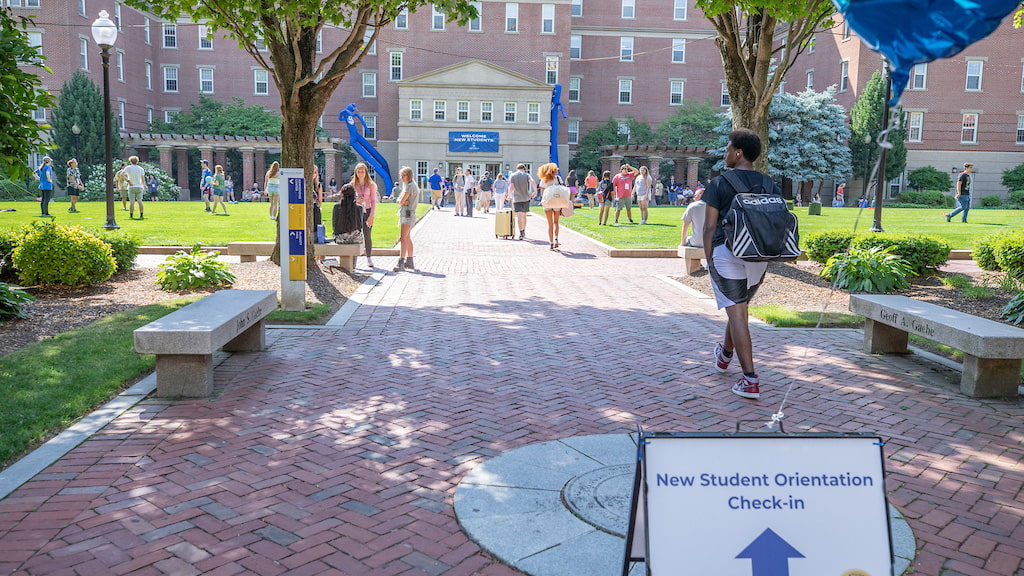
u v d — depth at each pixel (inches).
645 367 272.1
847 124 1813.5
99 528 147.2
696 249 487.5
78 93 1663.4
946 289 444.1
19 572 130.9
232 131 2016.5
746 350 233.0
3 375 242.2
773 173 1771.7
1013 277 448.5
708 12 455.5
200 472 174.9
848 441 110.9
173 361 230.2
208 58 2154.3
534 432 203.8
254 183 2012.8
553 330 334.6
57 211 984.9
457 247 673.0
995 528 150.9
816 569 107.8
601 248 652.7
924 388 248.1
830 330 338.6
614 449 188.9
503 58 2069.4
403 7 410.0
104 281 445.4
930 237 493.7
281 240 354.3
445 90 1953.7
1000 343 228.1
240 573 131.7
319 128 2073.1
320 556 137.9
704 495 108.4
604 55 2223.2
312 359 279.9
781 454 109.8
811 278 469.4
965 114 1838.1
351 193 484.1
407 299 410.6
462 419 213.9
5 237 444.5
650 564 106.0
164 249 601.9
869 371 269.0
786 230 218.1
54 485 166.7
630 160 2169.0
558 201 639.8
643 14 2217.0
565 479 171.2
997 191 1868.8
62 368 251.6
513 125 1971.0
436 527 150.1
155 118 2144.4
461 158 1975.9
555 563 135.6
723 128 1843.0
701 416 217.6
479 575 132.8
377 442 195.5
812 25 451.8
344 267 493.4
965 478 175.3
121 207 1103.0
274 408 221.9
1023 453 191.2
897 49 108.3
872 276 432.8
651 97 2245.3
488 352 292.8
